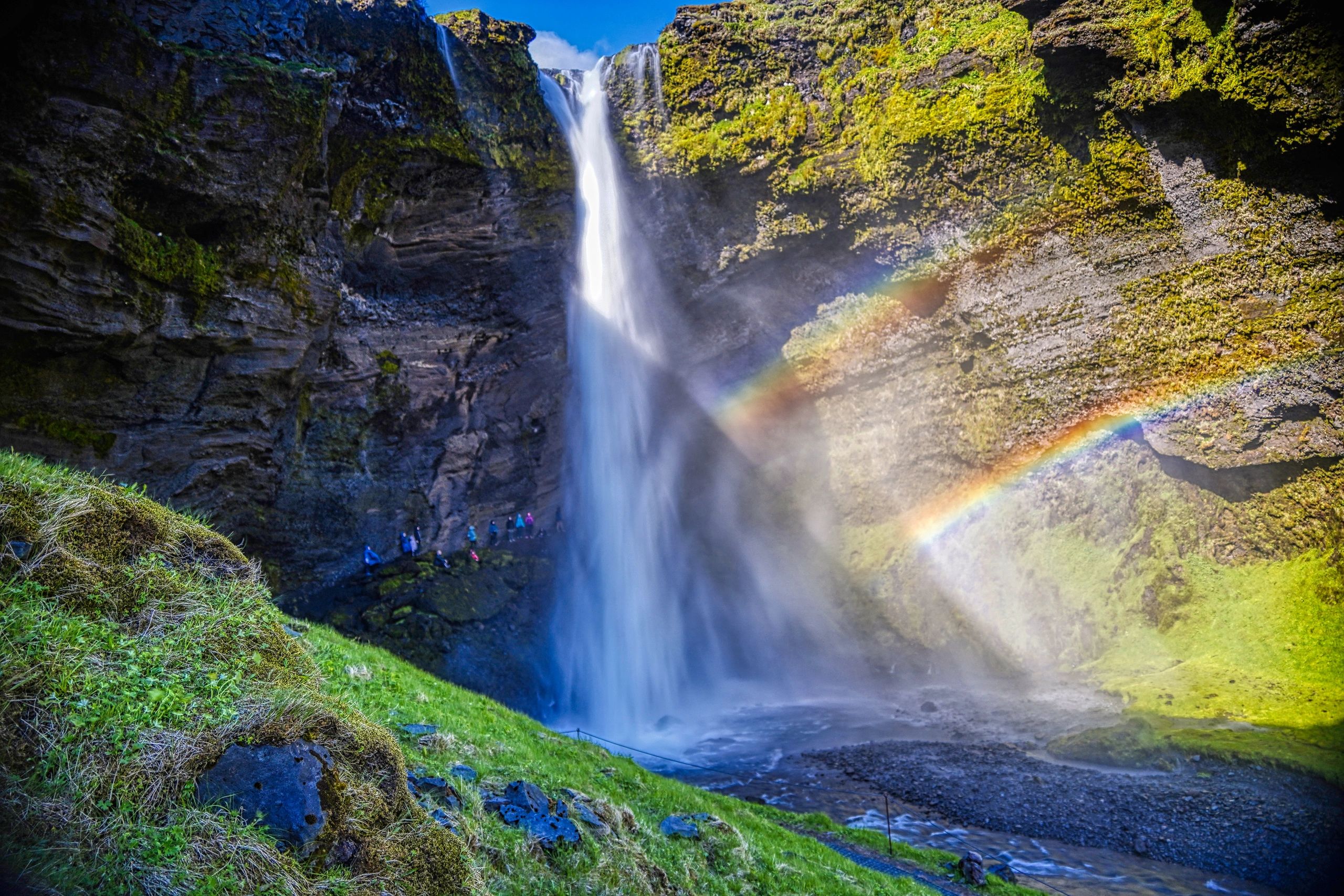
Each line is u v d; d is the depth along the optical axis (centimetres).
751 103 4428
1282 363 3234
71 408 2652
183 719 531
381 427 4034
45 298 2395
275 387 3250
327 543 3797
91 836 441
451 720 1195
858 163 4231
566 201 4328
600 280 4653
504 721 1510
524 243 4194
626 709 4194
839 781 2864
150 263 2631
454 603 3847
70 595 582
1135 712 3016
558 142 4266
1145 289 3603
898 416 4688
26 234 2312
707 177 4431
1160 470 3738
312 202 3130
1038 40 3484
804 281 4644
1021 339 4022
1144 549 3719
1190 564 3569
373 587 3778
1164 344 3553
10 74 2244
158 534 709
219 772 508
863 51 4312
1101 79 3462
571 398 4759
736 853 1145
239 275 2925
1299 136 2998
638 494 5059
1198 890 1958
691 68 4459
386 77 3503
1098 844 2227
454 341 4175
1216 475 3528
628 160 4516
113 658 550
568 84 4569
